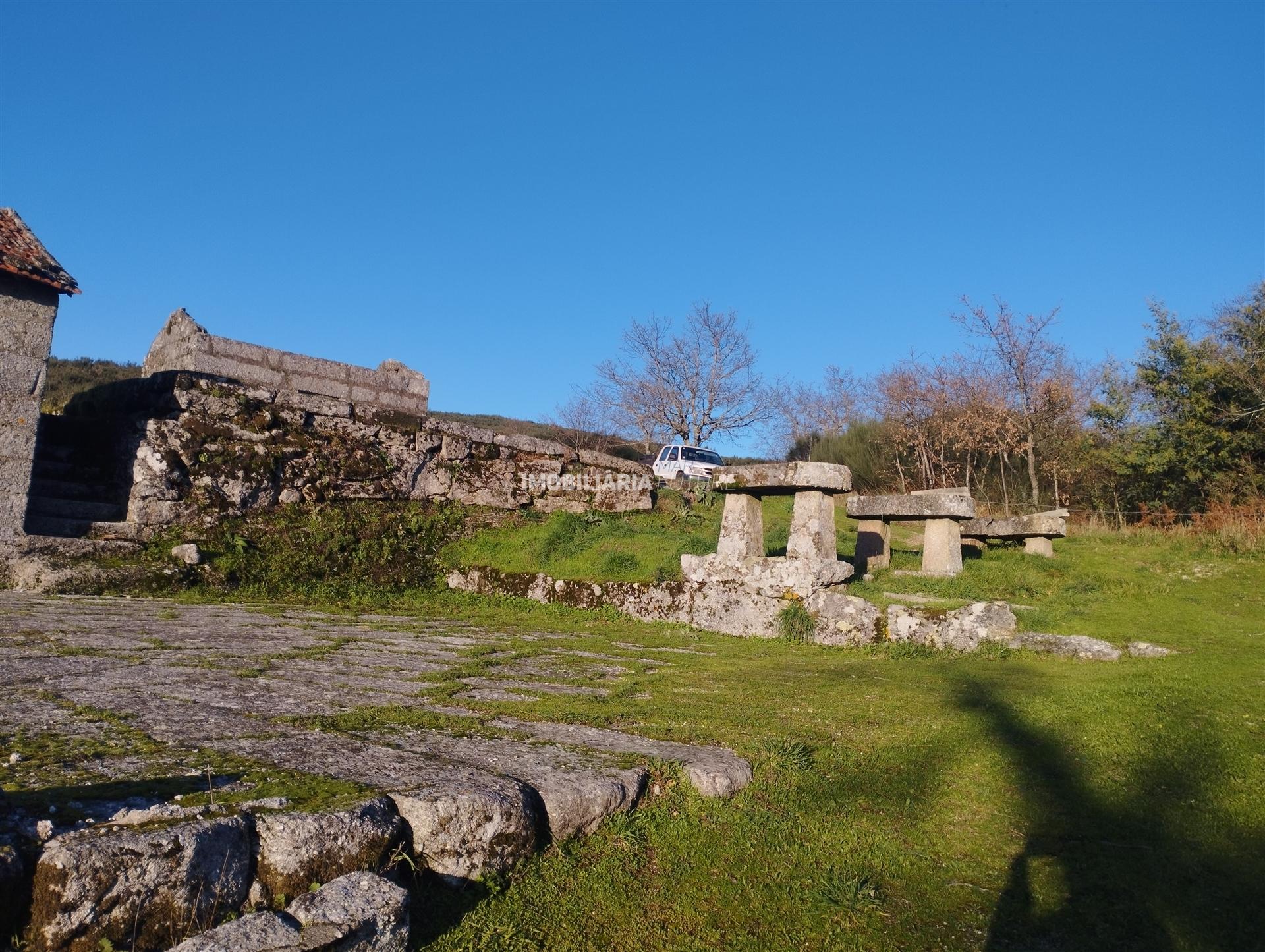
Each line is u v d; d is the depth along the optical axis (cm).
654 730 430
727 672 621
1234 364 1998
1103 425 2359
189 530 958
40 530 884
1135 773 409
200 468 997
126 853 205
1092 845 340
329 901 219
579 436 3706
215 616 739
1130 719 484
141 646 553
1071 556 1176
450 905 255
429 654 630
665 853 309
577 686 539
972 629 730
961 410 2517
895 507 1010
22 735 313
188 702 394
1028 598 898
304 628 718
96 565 838
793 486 846
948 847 340
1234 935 276
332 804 252
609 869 291
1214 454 1991
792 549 841
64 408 1319
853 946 266
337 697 441
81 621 641
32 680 419
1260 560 1152
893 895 301
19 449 866
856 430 2789
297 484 1073
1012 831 354
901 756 428
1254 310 2102
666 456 2606
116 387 1155
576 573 984
